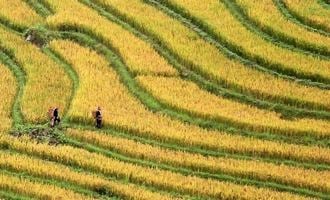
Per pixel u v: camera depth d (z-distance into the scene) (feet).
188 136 302.45
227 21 370.94
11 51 363.15
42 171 286.46
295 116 316.81
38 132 310.45
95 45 363.76
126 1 392.06
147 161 294.25
